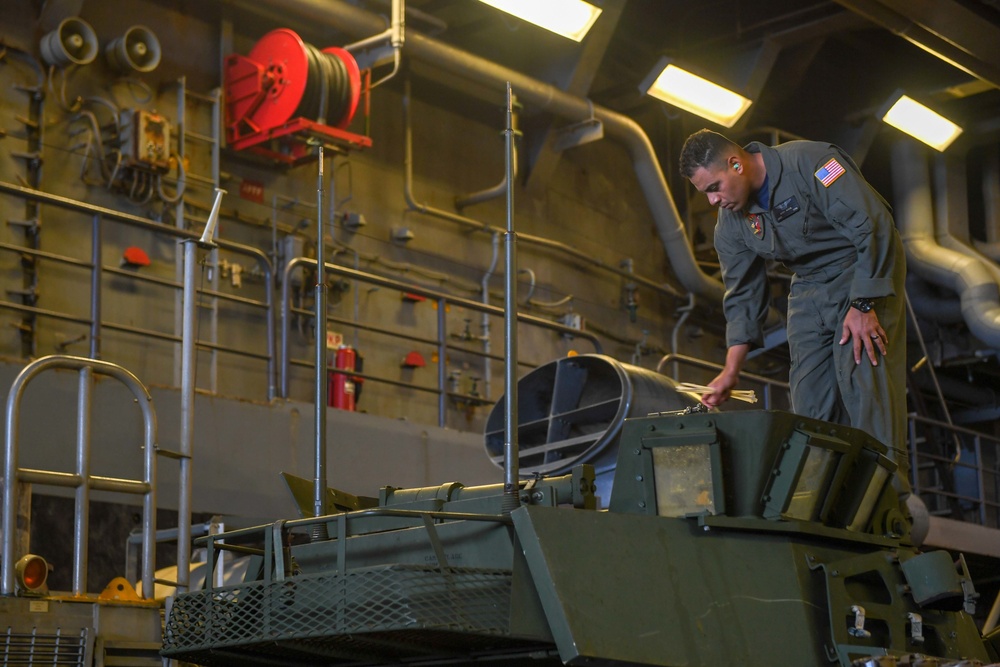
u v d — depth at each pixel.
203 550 6.23
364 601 3.03
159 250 8.86
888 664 3.00
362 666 3.50
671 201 12.18
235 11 9.61
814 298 4.02
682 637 2.97
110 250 8.59
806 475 3.31
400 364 10.30
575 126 11.48
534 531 2.97
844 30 11.60
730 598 3.11
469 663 3.28
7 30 8.27
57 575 6.60
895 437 3.82
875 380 3.83
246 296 9.36
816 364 4.04
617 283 12.66
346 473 8.07
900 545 3.63
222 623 3.29
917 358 14.02
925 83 12.28
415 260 10.62
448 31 11.02
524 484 3.35
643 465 3.31
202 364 8.98
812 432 3.31
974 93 12.25
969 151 13.84
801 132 13.01
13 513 4.19
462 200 11.05
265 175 9.65
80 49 8.50
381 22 9.70
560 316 11.84
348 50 9.58
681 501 3.25
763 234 4.00
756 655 3.04
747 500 3.26
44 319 8.20
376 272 10.26
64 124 8.50
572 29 9.38
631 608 2.96
